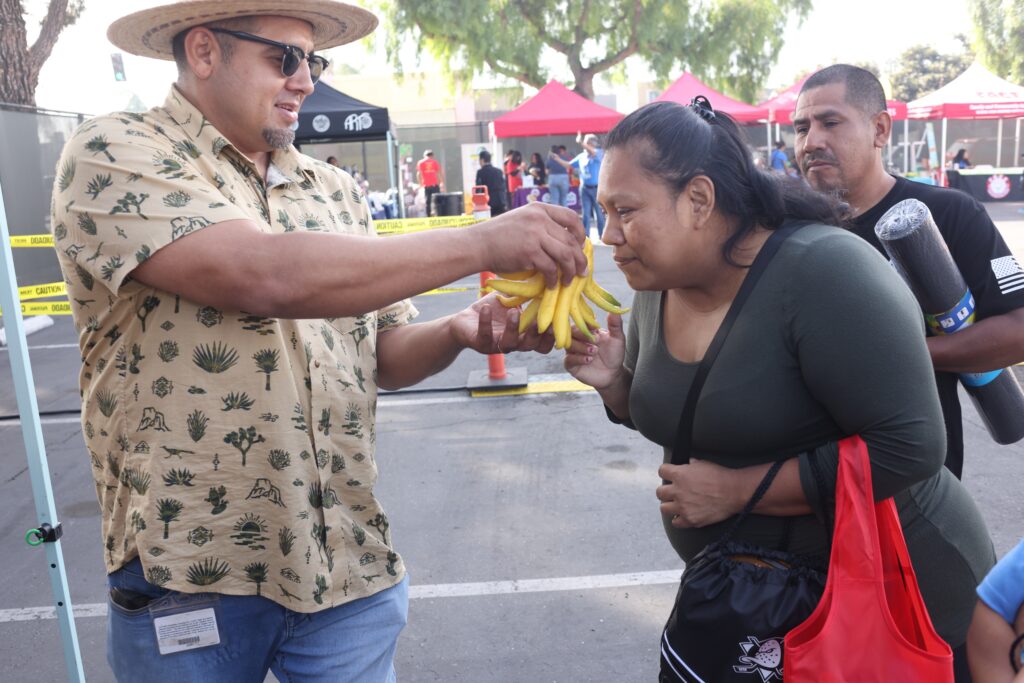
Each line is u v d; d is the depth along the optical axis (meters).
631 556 4.01
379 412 6.42
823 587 1.63
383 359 2.25
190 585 1.80
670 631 1.73
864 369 1.50
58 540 2.31
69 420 6.59
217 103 1.82
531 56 29.45
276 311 1.66
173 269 1.63
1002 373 2.39
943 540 1.79
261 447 1.78
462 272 1.71
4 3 11.85
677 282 1.66
